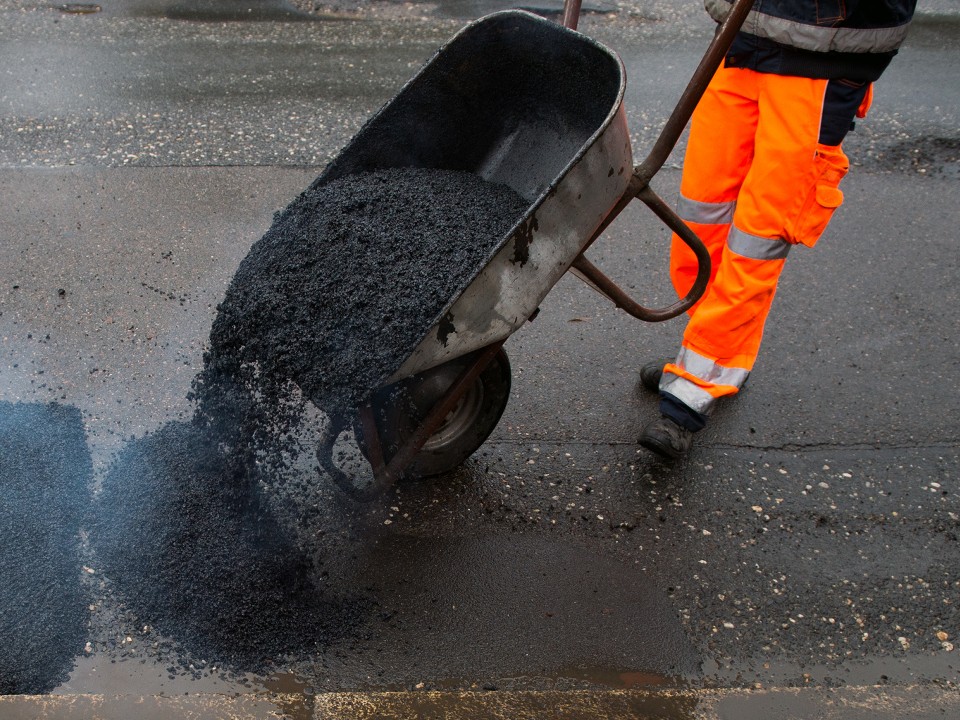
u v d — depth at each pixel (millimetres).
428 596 2953
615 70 2764
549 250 2584
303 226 2996
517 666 2760
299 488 3234
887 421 3799
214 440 3113
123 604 2814
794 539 3260
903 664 2850
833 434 3725
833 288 4562
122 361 3818
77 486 3172
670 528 3275
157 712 2545
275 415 2875
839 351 4168
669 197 5121
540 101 3174
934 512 3396
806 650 2875
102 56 6492
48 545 2939
